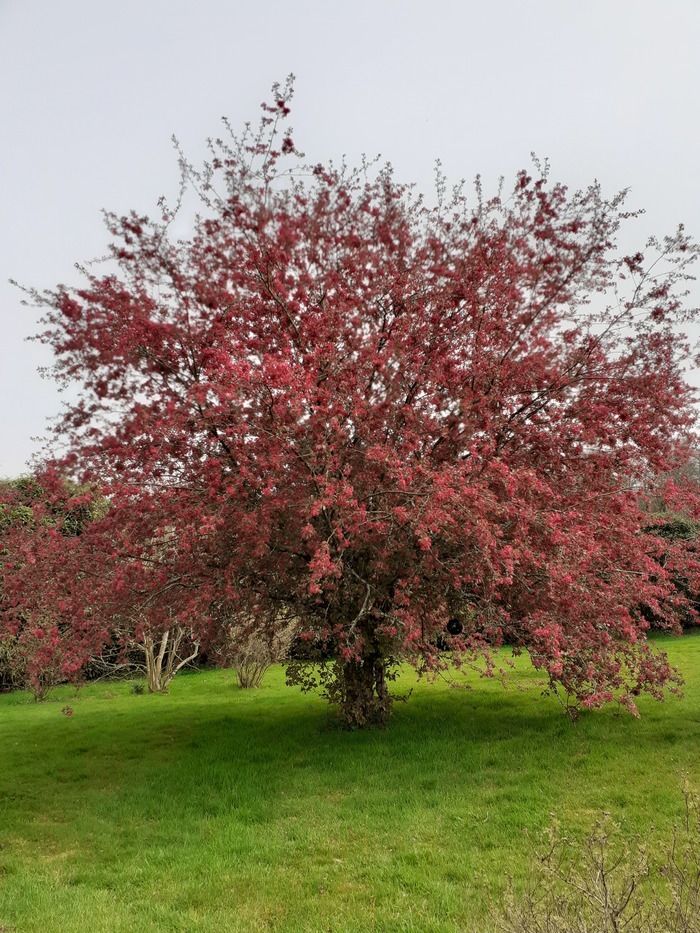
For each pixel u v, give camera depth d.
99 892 6.00
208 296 9.75
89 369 9.56
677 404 10.18
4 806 8.66
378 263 10.62
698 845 4.68
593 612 9.39
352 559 9.99
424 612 10.07
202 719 13.62
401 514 8.12
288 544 9.89
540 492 8.98
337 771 9.17
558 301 10.64
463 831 6.95
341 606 10.31
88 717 14.78
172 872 6.35
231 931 5.20
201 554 9.75
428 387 10.24
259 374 8.18
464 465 8.60
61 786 9.43
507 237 10.77
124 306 9.44
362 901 5.64
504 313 10.69
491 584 9.06
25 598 9.20
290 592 10.86
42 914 5.56
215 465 8.84
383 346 10.62
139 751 11.17
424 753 9.71
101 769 10.21
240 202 9.85
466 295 10.30
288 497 9.09
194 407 9.31
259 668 18.77
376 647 10.85
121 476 9.47
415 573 9.55
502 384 10.12
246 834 7.19
